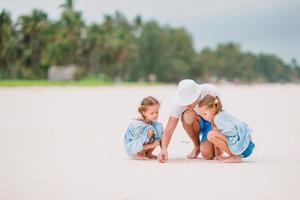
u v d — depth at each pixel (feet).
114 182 18.33
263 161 22.85
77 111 55.98
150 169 21.01
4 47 312.91
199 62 485.56
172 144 29.37
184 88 23.15
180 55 467.11
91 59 363.56
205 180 18.51
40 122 43.14
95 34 347.77
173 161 23.29
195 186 17.49
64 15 329.11
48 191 16.94
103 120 45.06
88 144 29.19
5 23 311.47
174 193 16.48
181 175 19.56
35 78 326.65
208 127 23.77
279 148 27.22
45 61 321.11
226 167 21.30
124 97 92.07
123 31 379.35
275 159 23.43
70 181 18.56
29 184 18.06
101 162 22.86
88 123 42.24
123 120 45.11
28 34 322.96
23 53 325.42
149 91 136.98
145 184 17.94
